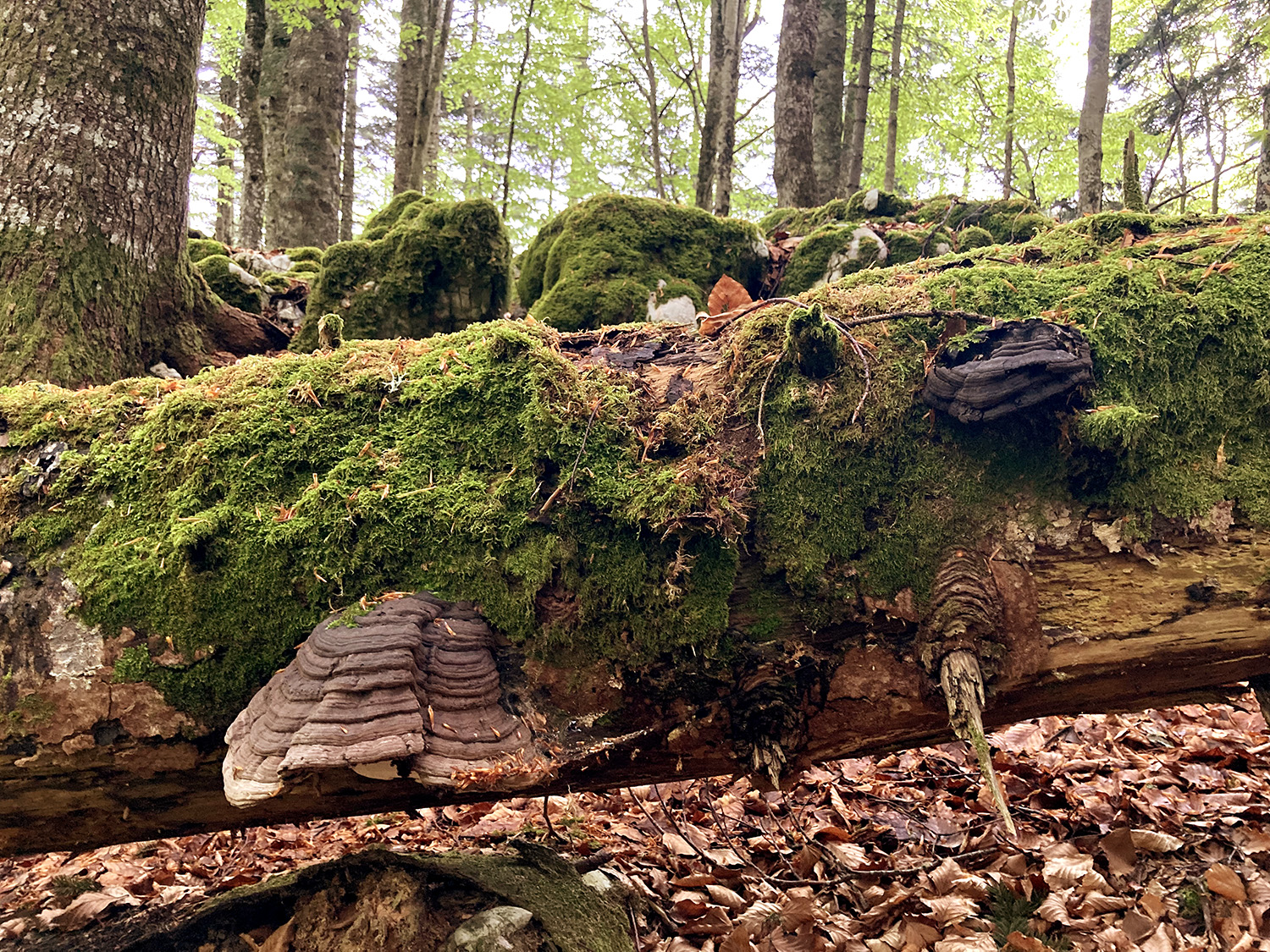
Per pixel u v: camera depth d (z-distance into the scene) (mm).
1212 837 2785
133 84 3857
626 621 1965
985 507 2010
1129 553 1982
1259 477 1933
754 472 2045
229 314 4758
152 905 2781
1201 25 14602
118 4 3785
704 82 16938
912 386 2045
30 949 2518
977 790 3568
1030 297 2148
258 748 1626
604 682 1977
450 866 2520
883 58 14617
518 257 6711
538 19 11664
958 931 2480
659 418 2121
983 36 16031
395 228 5301
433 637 1825
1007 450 1999
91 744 1909
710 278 5512
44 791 1970
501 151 14680
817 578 1990
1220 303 2025
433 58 10719
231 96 17594
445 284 5195
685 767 2166
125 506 1976
